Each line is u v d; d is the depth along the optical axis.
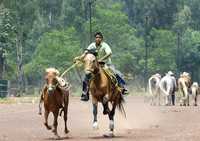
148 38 110.81
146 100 54.28
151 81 45.00
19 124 24.28
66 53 84.81
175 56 111.94
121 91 19.98
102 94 19.38
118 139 17.95
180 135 18.73
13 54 83.31
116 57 98.12
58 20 106.81
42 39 92.69
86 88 19.56
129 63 99.75
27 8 79.31
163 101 48.03
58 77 18.91
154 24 130.50
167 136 18.56
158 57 107.69
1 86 57.00
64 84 18.91
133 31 103.75
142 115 30.20
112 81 19.69
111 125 19.16
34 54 97.69
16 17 78.50
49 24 105.56
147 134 19.52
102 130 21.52
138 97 66.50
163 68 107.56
